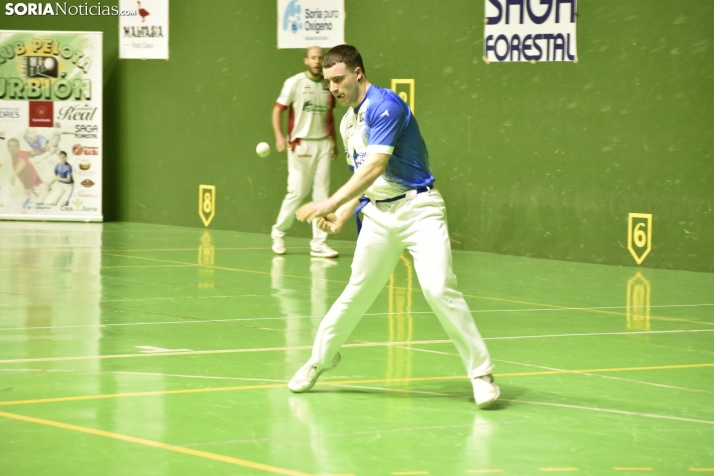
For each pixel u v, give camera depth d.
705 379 10.53
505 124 22.38
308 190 21.36
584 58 21.28
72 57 27.02
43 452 7.56
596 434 8.33
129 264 19.50
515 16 22.00
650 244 20.80
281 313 14.22
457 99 22.92
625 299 16.38
